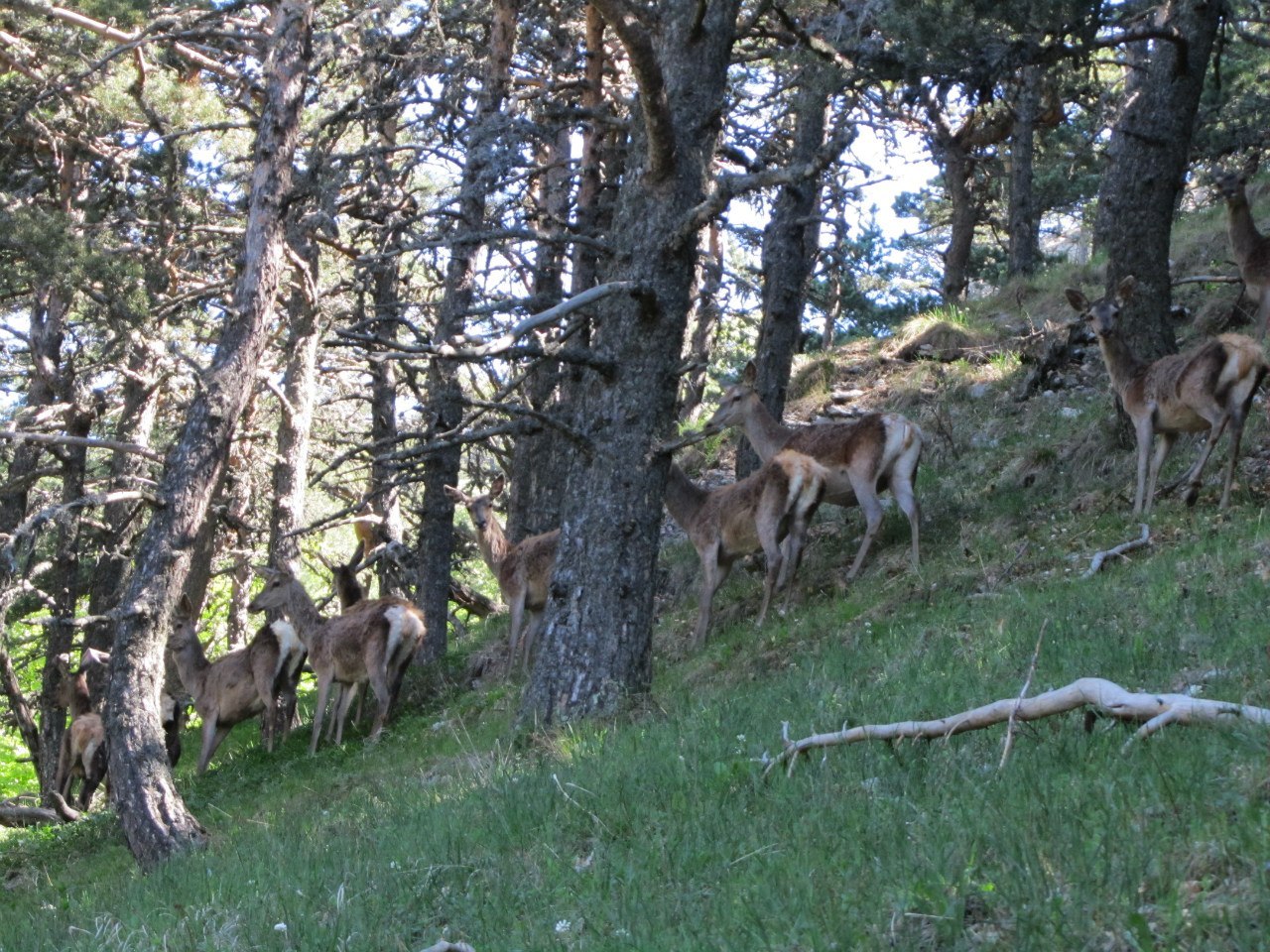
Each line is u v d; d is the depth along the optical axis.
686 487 17.78
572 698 13.42
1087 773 7.10
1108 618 11.70
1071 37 15.93
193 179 23.31
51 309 25.16
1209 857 5.64
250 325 15.20
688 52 14.09
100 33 20.30
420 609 21.47
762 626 16.73
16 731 32.88
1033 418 20.62
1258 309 18.09
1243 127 27.98
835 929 5.79
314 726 19.62
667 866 7.55
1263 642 9.44
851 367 26.02
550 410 22.53
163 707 22.09
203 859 12.45
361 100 20.88
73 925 11.03
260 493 31.02
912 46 14.16
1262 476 15.21
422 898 8.34
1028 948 5.22
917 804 7.35
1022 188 31.22
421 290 26.02
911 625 14.10
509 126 16.41
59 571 26.75
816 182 19.61
